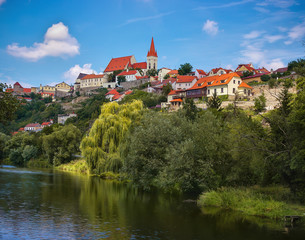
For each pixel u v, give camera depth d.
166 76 173.50
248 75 115.19
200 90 96.81
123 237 22.41
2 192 40.91
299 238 22.55
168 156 37.94
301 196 31.58
